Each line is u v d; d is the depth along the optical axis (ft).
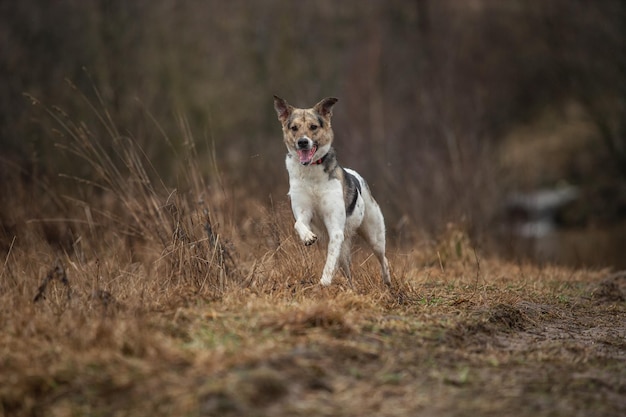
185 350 20.04
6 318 23.13
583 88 105.09
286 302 25.50
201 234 31.50
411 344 22.53
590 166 104.88
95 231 38.24
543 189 104.32
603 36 99.45
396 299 28.25
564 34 108.27
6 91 61.52
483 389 19.57
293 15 101.50
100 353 19.75
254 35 95.35
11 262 31.65
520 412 18.25
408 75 99.19
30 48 69.31
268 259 30.42
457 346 23.26
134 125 56.59
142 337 20.33
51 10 71.15
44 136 53.21
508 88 119.55
